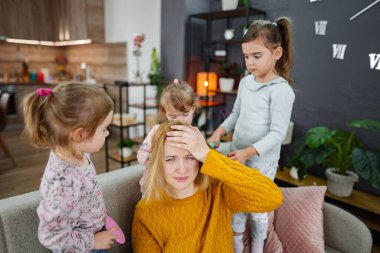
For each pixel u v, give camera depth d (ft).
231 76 10.37
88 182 2.75
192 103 4.83
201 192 3.33
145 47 12.89
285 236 4.50
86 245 2.62
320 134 6.43
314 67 8.06
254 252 4.42
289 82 4.17
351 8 7.14
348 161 6.77
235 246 4.39
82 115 2.46
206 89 10.10
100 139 2.69
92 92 2.57
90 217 2.83
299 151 6.93
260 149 3.70
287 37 3.94
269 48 3.65
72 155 2.60
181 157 2.98
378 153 6.03
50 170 2.50
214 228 3.27
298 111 8.58
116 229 3.01
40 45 17.48
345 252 4.36
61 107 2.42
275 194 3.04
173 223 3.22
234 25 10.31
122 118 9.87
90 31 14.08
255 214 4.30
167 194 3.22
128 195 3.88
